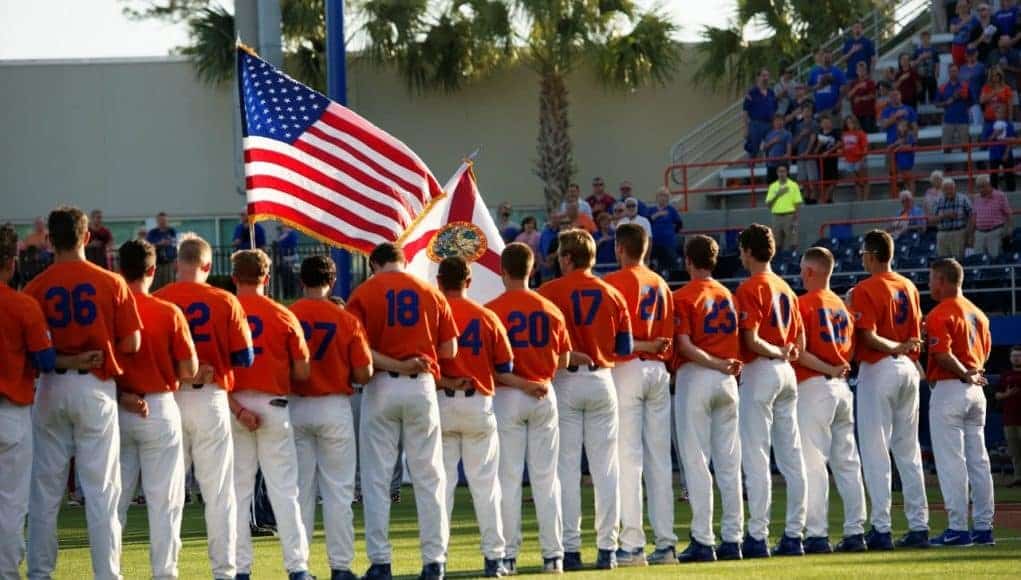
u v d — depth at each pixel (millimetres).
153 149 70688
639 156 68875
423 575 20688
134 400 18656
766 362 23391
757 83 59594
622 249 22781
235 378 19719
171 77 70438
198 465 19422
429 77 68188
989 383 44281
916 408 25016
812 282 24344
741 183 62250
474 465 21312
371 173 25781
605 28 65500
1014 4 56156
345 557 20422
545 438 21688
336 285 37469
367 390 20750
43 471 18500
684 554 23094
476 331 21141
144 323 18812
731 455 23141
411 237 26156
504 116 69125
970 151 53188
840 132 58438
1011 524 29516
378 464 20656
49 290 18297
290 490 19859
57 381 18281
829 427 24188
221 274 58406
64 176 70625
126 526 32625
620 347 22047
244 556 20219
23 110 70500
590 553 25016
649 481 22875
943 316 24953
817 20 68312
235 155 58719
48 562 18641
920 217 49219
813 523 24188
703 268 23125
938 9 65375
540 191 69125
